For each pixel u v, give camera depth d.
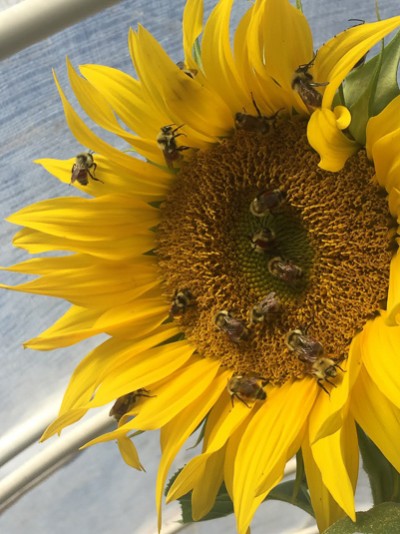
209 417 0.23
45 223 0.24
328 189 0.22
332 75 0.19
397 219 0.21
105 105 0.23
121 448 0.23
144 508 0.47
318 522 0.20
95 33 0.29
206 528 0.48
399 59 0.20
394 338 0.20
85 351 0.39
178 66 0.23
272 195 0.22
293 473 0.38
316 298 0.23
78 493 0.46
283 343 0.23
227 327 0.23
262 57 0.21
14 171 0.32
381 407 0.19
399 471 0.18
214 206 0.24
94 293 0.25
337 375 0.21
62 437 0.37
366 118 0.20
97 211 0.24
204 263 0.25
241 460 0.21
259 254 0.24
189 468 0.20
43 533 0.48
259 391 0.22
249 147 0.23
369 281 0.22
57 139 0.32
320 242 0.23
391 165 0.20
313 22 0.30
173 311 0.25
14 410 0.40
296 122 0.22
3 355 0.38
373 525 0.18
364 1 0.29
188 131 0.23
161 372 0.24
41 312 0.37
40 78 0.29
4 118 0.30
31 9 0.21
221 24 0.21
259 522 0.49
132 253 0.25
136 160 0.24
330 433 0.17
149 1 0.28
